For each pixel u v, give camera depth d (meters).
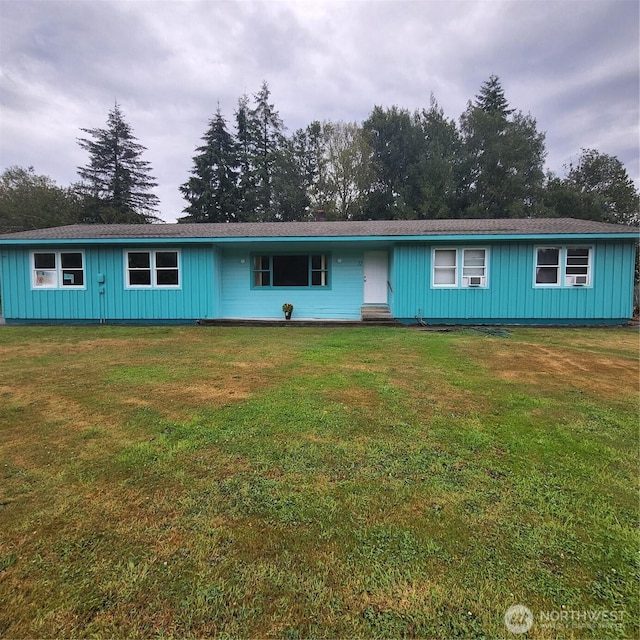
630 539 2.03
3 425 3.52
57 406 4.04
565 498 2.40
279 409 3.91
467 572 1.80
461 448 3.06
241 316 12.59
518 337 8.70
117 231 12.54
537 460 2.88
